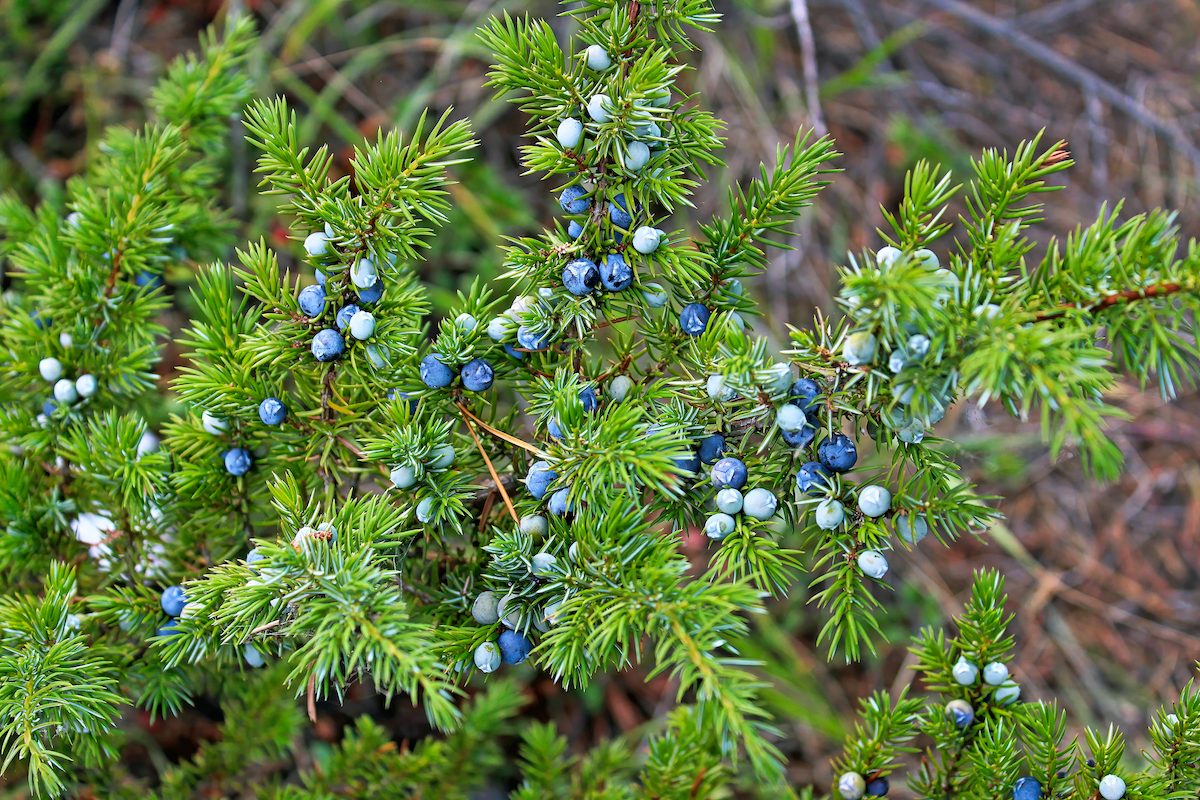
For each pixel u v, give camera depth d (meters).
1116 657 0.87
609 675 0.81
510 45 0.43
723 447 0.43
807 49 0.80
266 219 0.76
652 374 0.45
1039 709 0.45
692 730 0.50
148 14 0.87
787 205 0.44
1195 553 0.90
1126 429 0.94
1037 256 0.96
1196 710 0.45
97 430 0.47
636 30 0.44
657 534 0.42
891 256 0.41
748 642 0.77
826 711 0.77
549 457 0.43
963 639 0.46
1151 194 0.98
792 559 0.43
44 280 0.50
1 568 0.49
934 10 0.99
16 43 0.82
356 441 0.47
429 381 0.44
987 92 0.99
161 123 0.54
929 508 0.43
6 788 0.58
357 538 0.42
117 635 0.48
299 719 0.55
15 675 0.44
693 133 0.43
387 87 0.88
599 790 0.55
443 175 0.44
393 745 0.55
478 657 0.42
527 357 0.45
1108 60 1.01
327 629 0.41
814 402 0.42
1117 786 0.44
